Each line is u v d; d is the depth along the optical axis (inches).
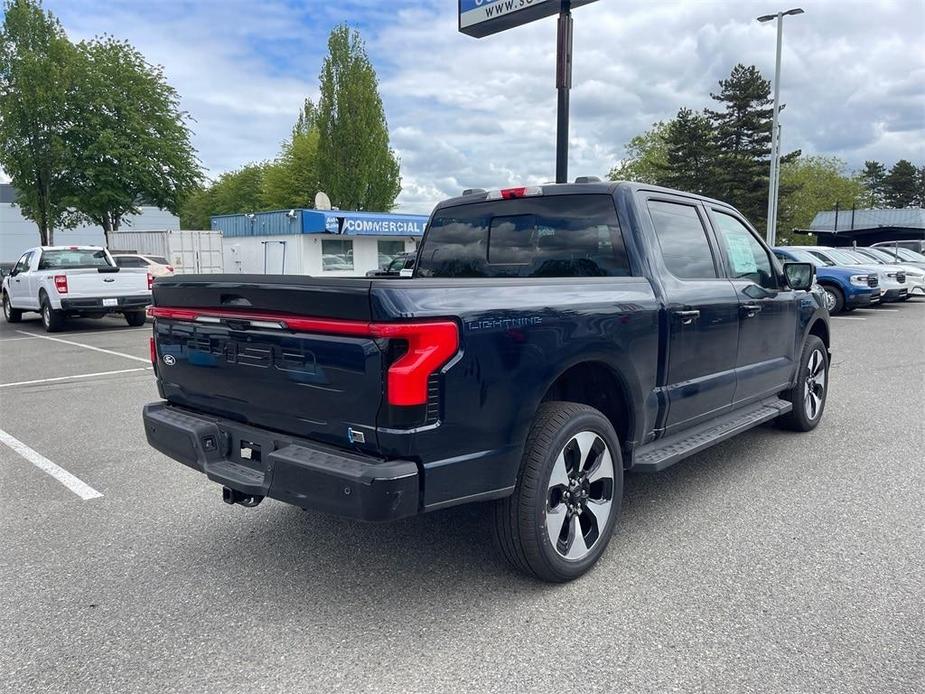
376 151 1561.3
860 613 119.3
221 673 105.7
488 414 113.3
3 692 101.4
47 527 164.6
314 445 116.1
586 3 411.5
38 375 381.4
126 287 601.3
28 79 949.8
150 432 146.9
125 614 123.8
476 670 105.0
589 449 133.0
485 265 179.5
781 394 228.1
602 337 133.0
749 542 149.6
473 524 163.0
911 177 3809.1
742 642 110.9
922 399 290.5
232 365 128.6
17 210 2503.7
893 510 166.9
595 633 114.5
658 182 2242.9
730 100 2177.7
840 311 685.3
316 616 122.1
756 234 206.4
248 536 157.9
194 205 2987.2
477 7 449.7
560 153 421.7
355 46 1531.7
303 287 110.8
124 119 1017.5
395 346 104.0
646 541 150.9
